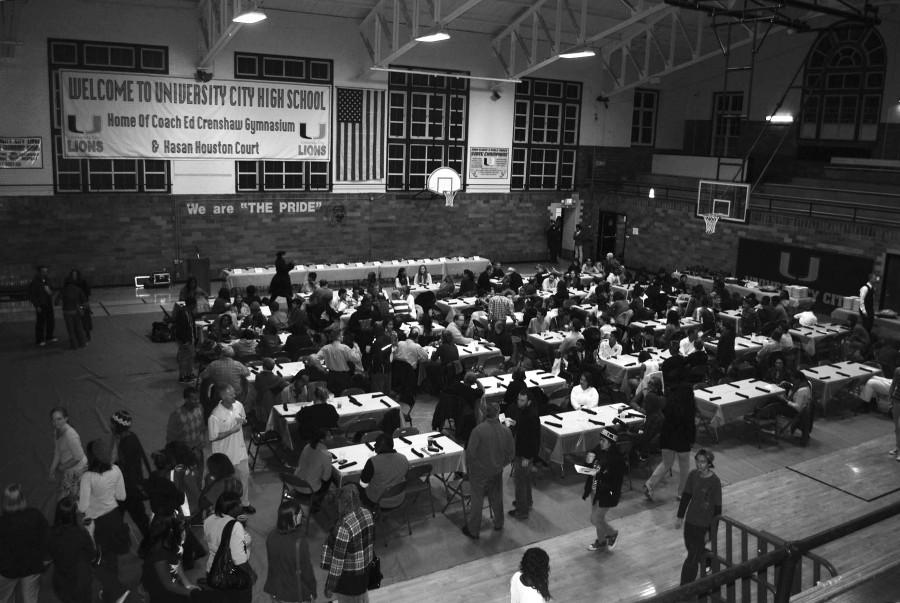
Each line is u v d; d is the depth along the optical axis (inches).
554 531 391.5
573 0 1008.9
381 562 355.9
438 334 634.2
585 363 554.9
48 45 850.1
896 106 1017.5
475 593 332.8
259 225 1002.7
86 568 281.3
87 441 494.9
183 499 325.7
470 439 373.1
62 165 880.3
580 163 1252.5
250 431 494.0
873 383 591.5
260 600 322.7
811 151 1135.0
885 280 863.1
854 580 141.9
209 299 884.6
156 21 896.3
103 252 920.3
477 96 1129.4
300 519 265.3
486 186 1171.3
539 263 1238.3
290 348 581.3
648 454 450.3
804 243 945.5
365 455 396.8
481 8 1023.6
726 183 987.3
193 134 939.3
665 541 383.6
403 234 1112.8
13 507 275.6
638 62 1259.8
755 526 404.2
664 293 814.5
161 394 579.2
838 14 832.3
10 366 636.7
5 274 871.7
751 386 541.6
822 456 507.8
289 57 979.3
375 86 1043.3
